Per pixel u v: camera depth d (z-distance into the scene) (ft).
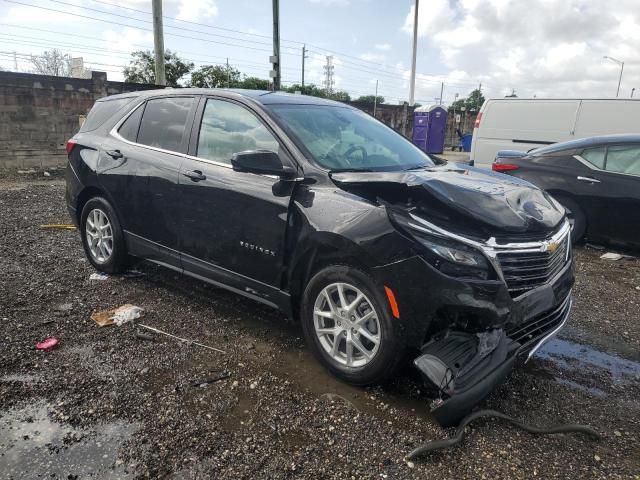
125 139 15.17
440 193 9.64
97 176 15.42
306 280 11.02
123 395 9.71
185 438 8.55
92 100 46.73
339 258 10.08
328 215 10.18
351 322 10.15
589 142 22.75
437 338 9.24
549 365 11.88
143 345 11.78
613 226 21.79
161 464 7.91
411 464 8.18
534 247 9.77
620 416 9.86
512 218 9.71
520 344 9.88
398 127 88.69
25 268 16.69
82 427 8.74
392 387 10.34
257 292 11.93
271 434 8.76
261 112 12.18
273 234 11.15
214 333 12.56
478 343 9.05
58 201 29.66
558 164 23.15
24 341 11.64
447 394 8.66
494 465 8.24
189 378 10.44
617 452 8.73
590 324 14.39
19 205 27.78
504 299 9.14
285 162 11.38
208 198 12.41
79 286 15.24
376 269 9.40
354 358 10.37
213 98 13.35
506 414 9.72
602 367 11.87
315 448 8.46
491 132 38.96
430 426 9.14
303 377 10.68
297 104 13.23
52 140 45.01
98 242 16.17
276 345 12.07
